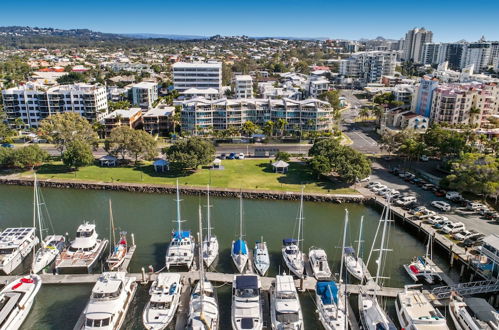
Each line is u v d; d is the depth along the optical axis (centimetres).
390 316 5791
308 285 6384
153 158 12850
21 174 11781
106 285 5625
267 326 5544
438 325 5291
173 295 5700
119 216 9262
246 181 11388
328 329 5309
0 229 8406
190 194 10756
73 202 10144
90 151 12275
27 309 5628
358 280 6625
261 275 6675
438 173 12106
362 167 10819
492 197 9944
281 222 9056
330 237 8338
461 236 7688
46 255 6894
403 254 7638
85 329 5103
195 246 7550
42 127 13538
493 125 17525
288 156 12725
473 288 6172
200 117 17000
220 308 5856
